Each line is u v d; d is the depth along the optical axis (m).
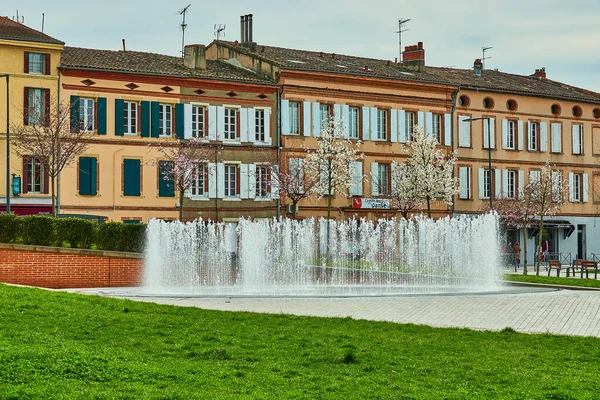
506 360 17.83
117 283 36.06
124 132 53.56
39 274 34.66
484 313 26.80
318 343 19.05
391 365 17.03
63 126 50.06
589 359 18.33
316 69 60.12
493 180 69.50
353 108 62.53
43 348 15.88
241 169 57.53
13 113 49.91
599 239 75.56
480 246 44.06
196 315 22.83
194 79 55.91
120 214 53.09
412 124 65.31
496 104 69.81
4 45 49.81
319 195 59.72
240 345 18.64
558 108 73.56
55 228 35.47
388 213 63.34
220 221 56.44
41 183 50.44
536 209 64.94
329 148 59.16
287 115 59.38
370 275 42.34
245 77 58.31
